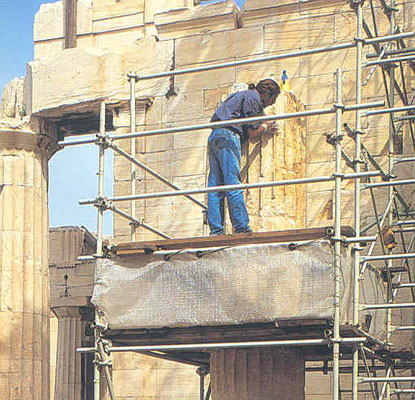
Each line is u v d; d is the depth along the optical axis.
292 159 14.69
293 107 15.09
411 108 13.97
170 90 21.73
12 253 22.52
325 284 12.25
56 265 31.66
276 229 14.19
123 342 14.41
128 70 22.23
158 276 13.28
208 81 21.42
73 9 23.64
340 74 13.29
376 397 15.88
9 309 22.20
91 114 23.11
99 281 13.56
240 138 14.52
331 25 20.47
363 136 19.59
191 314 12.97
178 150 21.42
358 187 13.30
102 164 14.31
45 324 22.92
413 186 18.77
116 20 23.36
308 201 19.78
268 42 20.98
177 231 21.05
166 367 20.53
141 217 21.41
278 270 12.55
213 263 12.95
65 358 31.27
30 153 23.19
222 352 14.12
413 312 18.06
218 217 14.56
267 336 13.62
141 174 21.67
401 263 18.25
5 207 22.69
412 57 14.65
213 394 14.16
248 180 14.42
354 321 12.71
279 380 13.86
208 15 21.66
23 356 22.11
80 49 22.69
